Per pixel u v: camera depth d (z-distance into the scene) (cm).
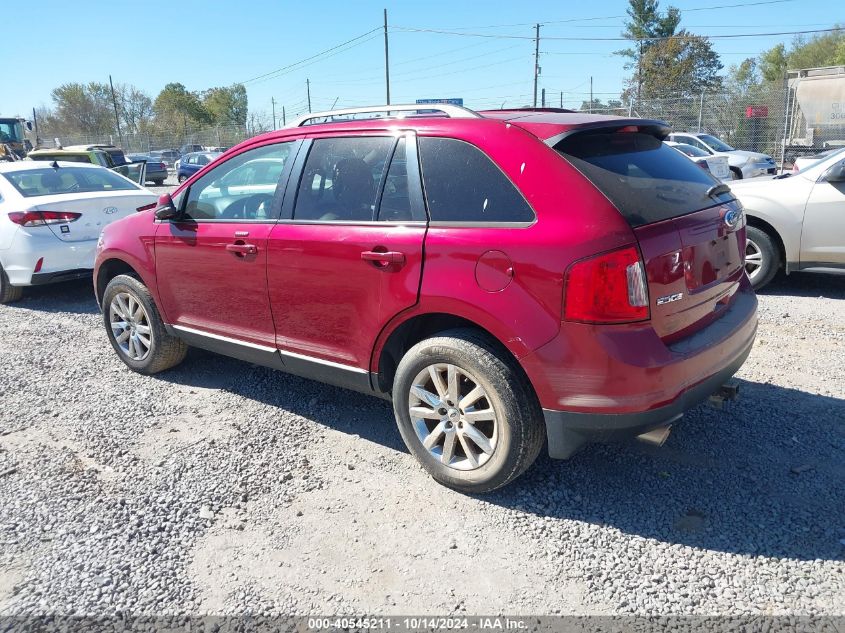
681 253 296
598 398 279
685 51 4875
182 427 418
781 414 404
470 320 306
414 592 267
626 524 305
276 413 434
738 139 2244
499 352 305
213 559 291
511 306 291
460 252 305
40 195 754
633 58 5762
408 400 339
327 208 365
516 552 289
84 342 604
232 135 4572
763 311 626
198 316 445
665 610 253
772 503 316
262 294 394
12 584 278
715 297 332
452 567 281
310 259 362
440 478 337
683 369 287
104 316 520
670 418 286
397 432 403
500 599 262
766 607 252
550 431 295
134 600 267
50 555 296
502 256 293
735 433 382
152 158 3612
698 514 310
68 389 487
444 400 325
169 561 290
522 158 302
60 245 721
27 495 344
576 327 277
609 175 296
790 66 6091
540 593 264
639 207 288
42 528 315
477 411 316
